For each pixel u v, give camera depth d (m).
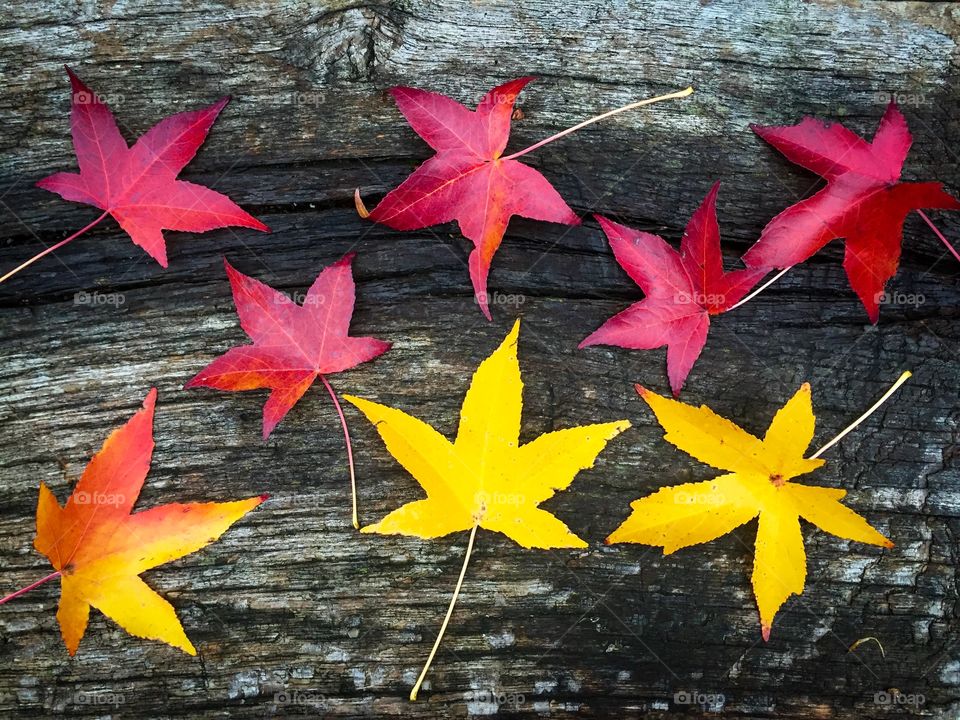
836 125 0.56
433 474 0.54
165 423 0.56
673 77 0.57
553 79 0.57
